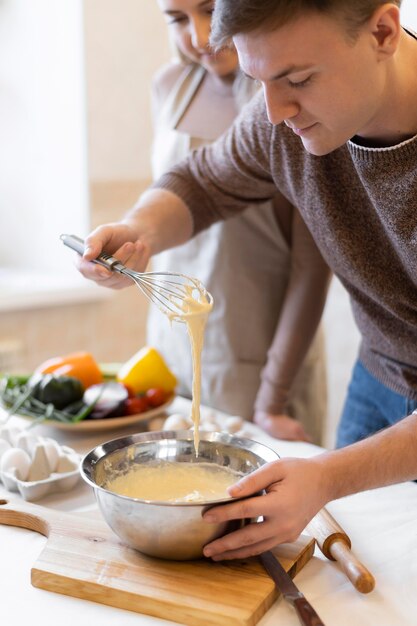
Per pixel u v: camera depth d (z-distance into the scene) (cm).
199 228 161
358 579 101
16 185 321
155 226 151
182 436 124
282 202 184
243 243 189
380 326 143
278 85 98
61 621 97
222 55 171
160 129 206
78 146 294
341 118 100
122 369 182
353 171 123
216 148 155
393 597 102
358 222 128
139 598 98
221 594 99
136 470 120
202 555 106
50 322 293
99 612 99
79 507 130
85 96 288
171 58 310
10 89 313
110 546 111
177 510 100
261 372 195
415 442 108
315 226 136
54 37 293
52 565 105
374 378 158
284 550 110
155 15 302
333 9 90
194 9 163
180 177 160
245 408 197
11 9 305
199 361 118
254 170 149
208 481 121
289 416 206
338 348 261
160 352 212
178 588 100
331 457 106
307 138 105
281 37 92
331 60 94
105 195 301
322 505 104
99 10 286
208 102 191
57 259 311
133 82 301
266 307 194
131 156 306
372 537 117
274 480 102
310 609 94
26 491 130
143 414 166
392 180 114
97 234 138
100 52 289
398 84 106
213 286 192
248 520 106
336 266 139
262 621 97
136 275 127
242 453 120
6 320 282
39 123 307
